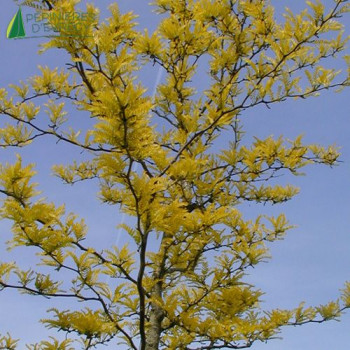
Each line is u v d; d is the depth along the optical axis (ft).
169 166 13.60
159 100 18.17
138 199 11.09
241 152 17.11
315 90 14.89
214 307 15.66
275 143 16.34
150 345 14.47
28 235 11.69
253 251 15.65
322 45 15.29
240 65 17.48
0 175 12.07
